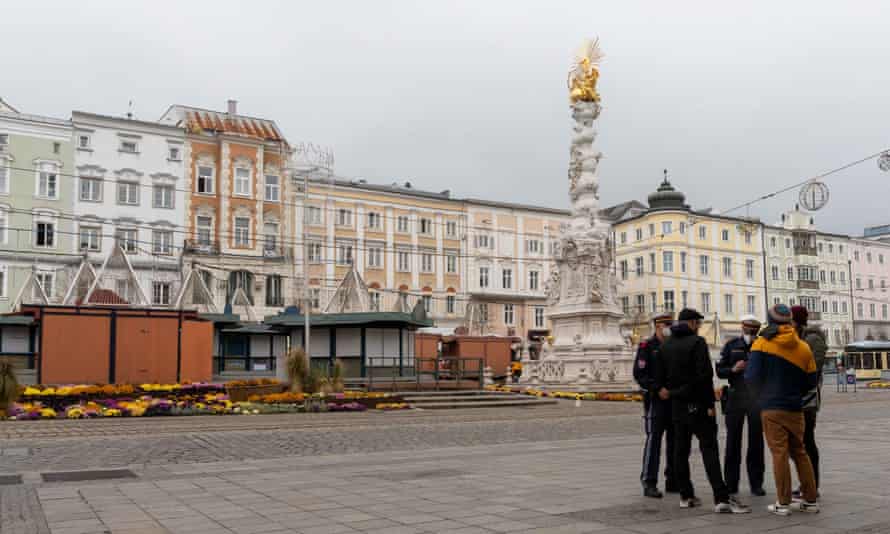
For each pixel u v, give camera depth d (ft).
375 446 49.52
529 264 232.94
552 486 32.14
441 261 219.00
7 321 108.37
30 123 167.63
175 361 98.02
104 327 93.30
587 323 125.80
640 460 41.06
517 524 24.68
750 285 247.29
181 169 183.21
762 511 27.02
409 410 84.74
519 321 229.04
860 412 86.02
